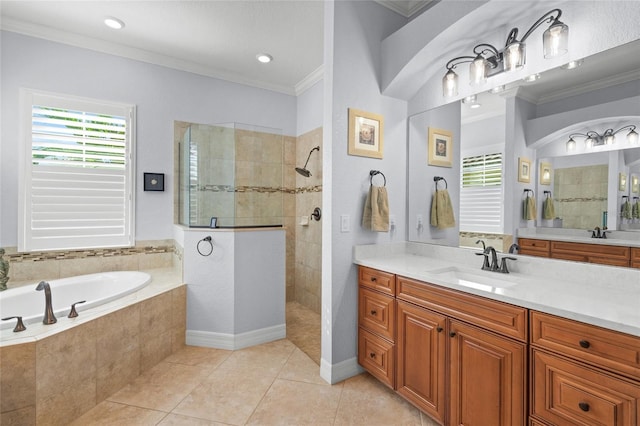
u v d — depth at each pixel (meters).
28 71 2.56
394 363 1.84
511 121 1.78
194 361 2.35
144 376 2.14
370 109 2.18
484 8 1.61
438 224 2.17
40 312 2.37
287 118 3.79
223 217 2.78
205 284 2.61
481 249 1.93
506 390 1.29
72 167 2.75
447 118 2.11
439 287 1.58
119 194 2.94
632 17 1.31
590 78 1.48
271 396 1.91
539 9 1.60
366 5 2.18
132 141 2.96
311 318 3.30
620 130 1.39
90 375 1.78
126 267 2.97
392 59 2.14
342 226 2.08
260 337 2.68
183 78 3.20
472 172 1.98
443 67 2.10
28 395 1.50
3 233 2.51
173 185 3.18
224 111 3.41
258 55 3.02
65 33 2.64
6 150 2.51
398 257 2.21
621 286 1.37
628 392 0.96
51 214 2.68
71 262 2.75
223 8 2.31
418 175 2.30
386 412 1.76
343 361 2.10
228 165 2.80
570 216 1.56
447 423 1.53
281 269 2.80
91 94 2.79
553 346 1.14
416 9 2.30
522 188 1.74
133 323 2.09
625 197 1.38
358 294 2.16
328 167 2.07
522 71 1.70
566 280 1.55
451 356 1.51
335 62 2.03
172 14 2.39
